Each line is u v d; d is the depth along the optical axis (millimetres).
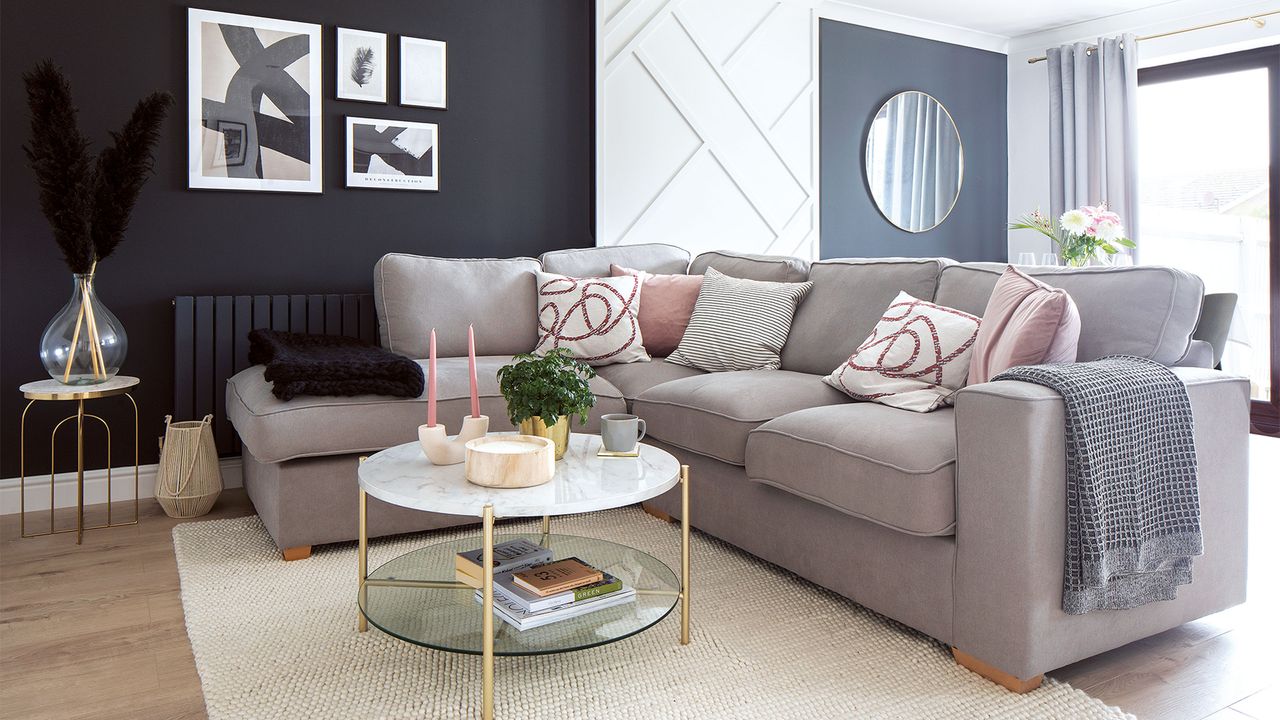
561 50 4047
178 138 3258
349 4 3535
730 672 1839
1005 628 1737
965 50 5430
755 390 2576
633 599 1894
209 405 3256
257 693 1734
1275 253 4656
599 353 3299
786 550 2322
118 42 3146
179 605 2215
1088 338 2207
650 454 2057
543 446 1855
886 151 5145
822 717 1656
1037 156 5500
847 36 4957
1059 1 4762
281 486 2488
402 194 3701
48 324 3086
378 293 3307
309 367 2529
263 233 3430
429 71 3699
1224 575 2045
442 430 1938
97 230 2816
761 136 4680
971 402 1784
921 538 1922
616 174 4234
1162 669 1875
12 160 3020
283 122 3424
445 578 2012
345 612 2154
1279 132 4605
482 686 1771
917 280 2801
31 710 1673
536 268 3566
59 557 2588
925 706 1697
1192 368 2072
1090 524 1704
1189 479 1853
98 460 3230
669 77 4359
